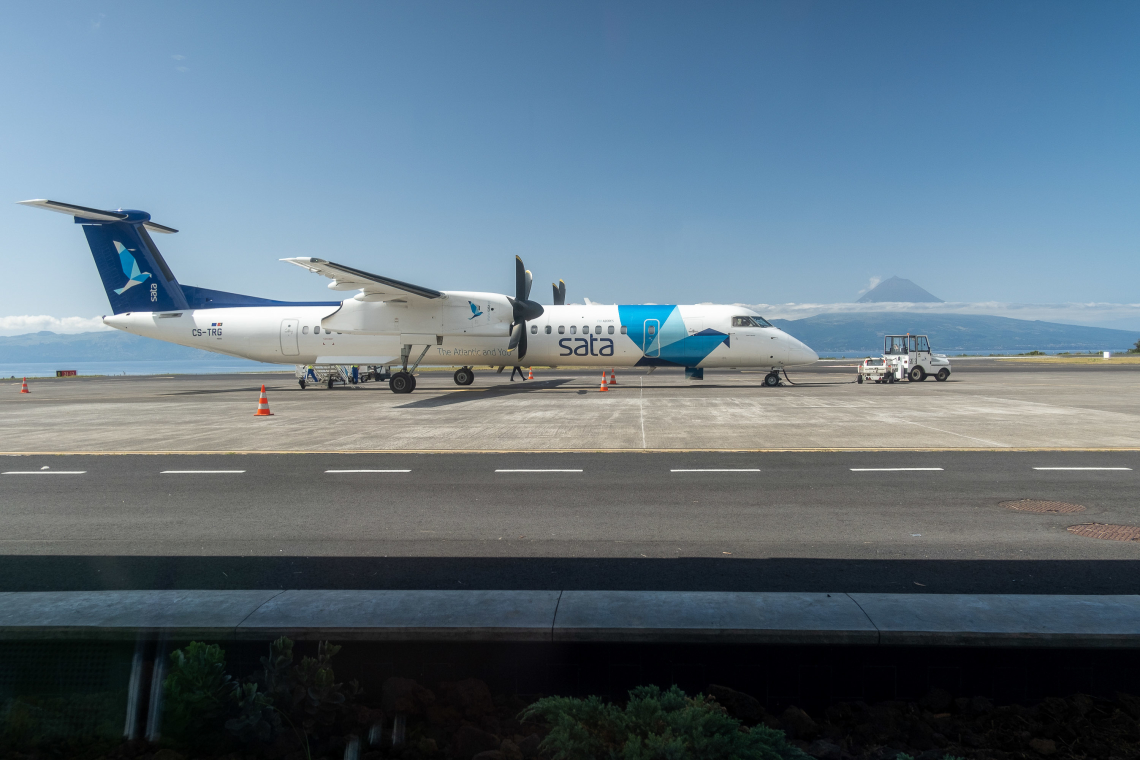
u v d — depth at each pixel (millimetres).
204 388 31953
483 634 3174
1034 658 3104
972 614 3283
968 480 8578
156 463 10242
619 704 3170
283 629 3186
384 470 9555
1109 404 18344
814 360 26359
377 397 23312
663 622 3221
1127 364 50000
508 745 2816
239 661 3211
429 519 6824
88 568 5309
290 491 8211
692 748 2449
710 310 26062
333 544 5957
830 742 2920
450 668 3213
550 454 10820
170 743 2928
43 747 2926
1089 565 5180
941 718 3068
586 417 16016
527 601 3502
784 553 5562
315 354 25672
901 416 15680
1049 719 2984
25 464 10211
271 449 11523
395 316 24266
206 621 3227
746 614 3311
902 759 2580
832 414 16234
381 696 3201
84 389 32156
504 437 12742
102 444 12281
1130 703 3023
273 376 47750
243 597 3559
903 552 5555
